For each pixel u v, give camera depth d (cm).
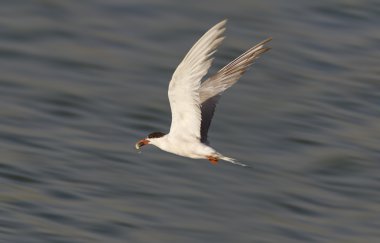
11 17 2683
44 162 2098
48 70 2480
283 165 2186
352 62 2630
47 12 2720
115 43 2614
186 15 2758
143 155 2167
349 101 2455
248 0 2864
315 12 2841
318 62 2609
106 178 2066
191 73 1230
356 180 2159
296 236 1955
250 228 1959
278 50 2633
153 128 2284
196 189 2062
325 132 2319
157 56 2570
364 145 2278
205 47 1211
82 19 2703
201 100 1355
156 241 1872
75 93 2386
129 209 1967
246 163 2177
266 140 2269
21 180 2027
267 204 2047
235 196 2059
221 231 1930
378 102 2469
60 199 1972
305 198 2081
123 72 2491
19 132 2208
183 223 1944
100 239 1861
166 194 2033
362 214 2055
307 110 2394
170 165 2144
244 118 2338
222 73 1358
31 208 1933
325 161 2212
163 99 2397
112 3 2780
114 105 2353
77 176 2062
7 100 2339
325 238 1958
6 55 2523
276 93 2458
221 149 2216
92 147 2177
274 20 2773
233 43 2619
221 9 2802
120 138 2230
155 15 2745
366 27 2802
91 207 1958
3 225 1867
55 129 2238
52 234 1856
